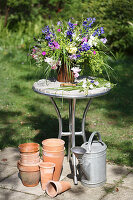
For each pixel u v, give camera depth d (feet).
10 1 36.65
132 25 33.06
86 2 33.86
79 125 18.39
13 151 15.23
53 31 13.23
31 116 19.86
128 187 12.16
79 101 22.65
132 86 25.93
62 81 13.56
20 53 33.65
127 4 32.60
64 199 11.48
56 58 12.59
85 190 12.05
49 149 12.23
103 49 31.76
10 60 31.78
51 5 39.83
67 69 13.12
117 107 21.49
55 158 12.20
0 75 27.84
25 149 12.35
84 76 14.48
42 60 13.29
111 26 32.48
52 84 13.25
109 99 23.12
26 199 11.48
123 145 15.78
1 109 20.84
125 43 34.14
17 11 39.27
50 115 19.97
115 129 17.88
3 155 14.83
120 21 32.96
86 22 13.37
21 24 38.91
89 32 13.25
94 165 12.02
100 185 12.26
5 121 19.02
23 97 23.22
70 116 13.78
